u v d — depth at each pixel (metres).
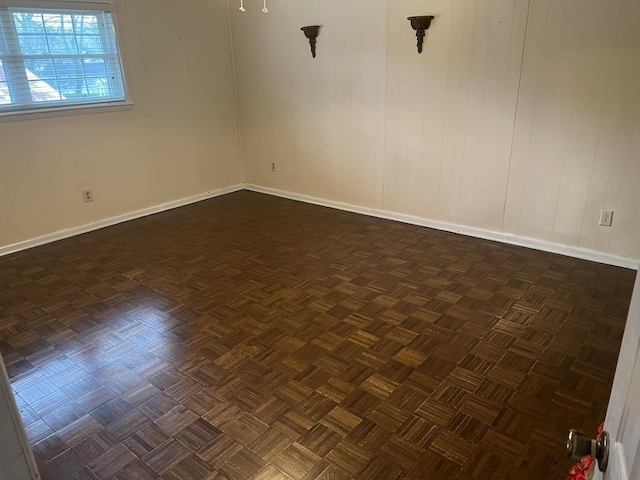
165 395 2.07
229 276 3.18
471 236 3.78
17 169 3.60
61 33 3.63
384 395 2.03
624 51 2.81
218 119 4.93
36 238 3.79
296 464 1.70
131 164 4.30
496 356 2.27
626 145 2.96
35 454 1.77
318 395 2.04
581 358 2.24
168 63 4.37
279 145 4.86
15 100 3.51
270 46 4.54
